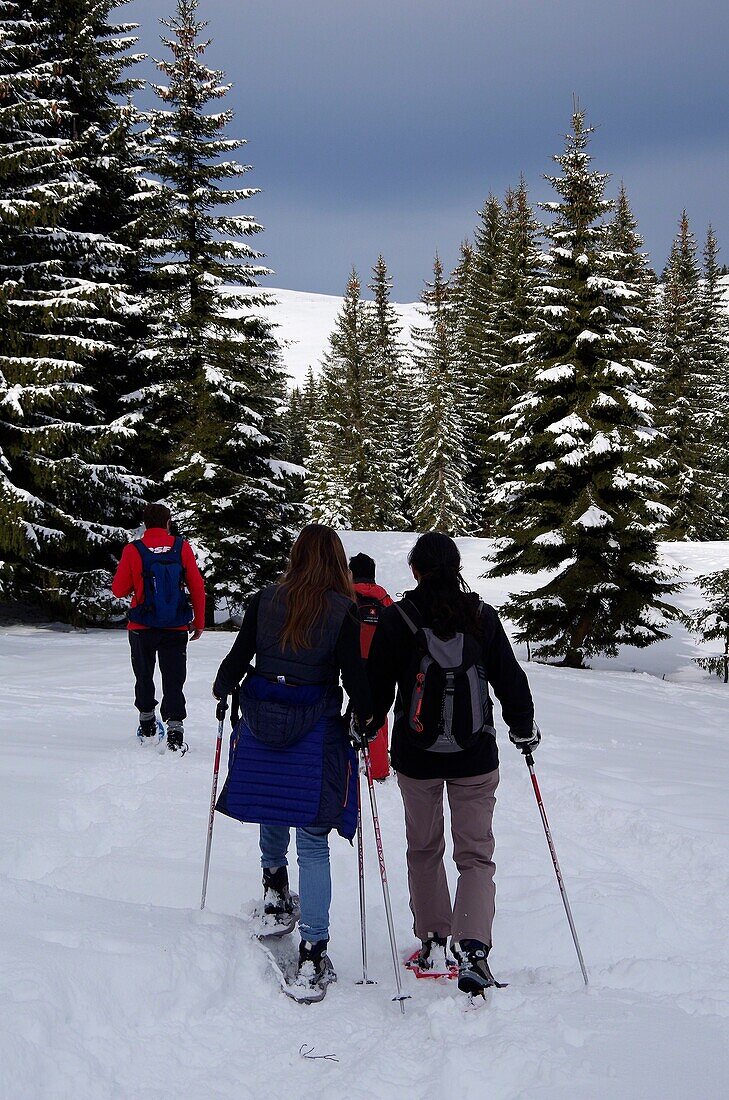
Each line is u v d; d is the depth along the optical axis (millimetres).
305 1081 2842
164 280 23812
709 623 25281
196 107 24422
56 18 22203
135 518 22109
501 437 24078
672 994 3570
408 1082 2801
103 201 22781
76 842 5066
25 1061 2480
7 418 19172
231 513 24484
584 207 22594
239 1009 3236
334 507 51000
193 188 24312
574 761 8391
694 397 49688
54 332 20469
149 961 3168
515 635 23484
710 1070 2799
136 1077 2695
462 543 40219
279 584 3885
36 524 19203
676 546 38594
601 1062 2840
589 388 22469
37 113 19078
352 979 3777
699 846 5586
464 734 3656
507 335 44656
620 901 4551
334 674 3857
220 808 3633
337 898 4660
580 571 22234
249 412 24391
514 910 4500
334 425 54906
